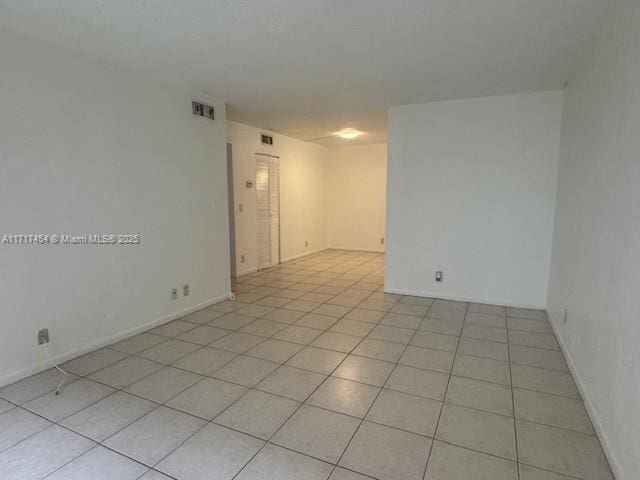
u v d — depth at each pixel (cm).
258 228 616
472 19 224
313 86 360
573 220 288
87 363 275
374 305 421
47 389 238
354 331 341
